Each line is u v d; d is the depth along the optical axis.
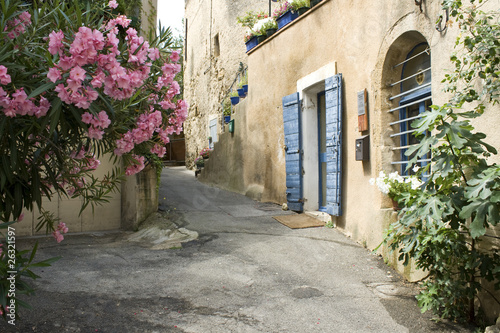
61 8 2.35
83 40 1.82
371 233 5.20
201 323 3.29
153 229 6.45
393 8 4.82
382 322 3.35
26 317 3.22
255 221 6.94
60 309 3.42
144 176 6.93
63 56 1.90
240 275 4.43
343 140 6.03
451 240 3.22
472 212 2.87
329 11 6.43
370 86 5.34
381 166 5.09
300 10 7.45
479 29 3.22
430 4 4.16
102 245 5.81
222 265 4.75
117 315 3.38
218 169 11.58
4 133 2.00
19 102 1.86
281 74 8.13
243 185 9.92
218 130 14.27
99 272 4.46
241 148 10.10
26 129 2.04
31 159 2.41
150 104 2.56
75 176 2.56
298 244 5.53
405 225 3.48
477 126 3.47
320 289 4.06
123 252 5.36
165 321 3.31
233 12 13.55
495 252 3.19
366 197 5.38
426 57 4.71
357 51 5.66
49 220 2.79
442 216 3.11
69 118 2.16
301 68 7.36
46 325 3.12
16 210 2.26
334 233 6.01
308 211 7.34
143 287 4.04
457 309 3.35
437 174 3.54
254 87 9.37
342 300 3.79
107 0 2.72
